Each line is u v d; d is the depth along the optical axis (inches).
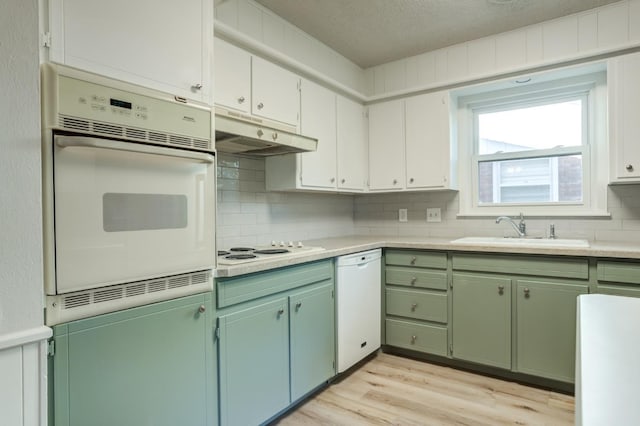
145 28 51.9
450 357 101.8
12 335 36.1
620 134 89.0
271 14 97.3
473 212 122.0
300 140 85.7
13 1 36.9
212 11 61.5
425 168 118.4
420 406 83.0
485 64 112.0
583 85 105.1
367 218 140.7
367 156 129.3
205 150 59.2
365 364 106.3
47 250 41.7
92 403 46.5
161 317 54.0
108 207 46.9
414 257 107.0
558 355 86.8
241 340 67.0
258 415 70.4
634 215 97.5
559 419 76.9
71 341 44.4
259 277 70.6
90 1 46.0
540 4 94.2
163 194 53.2
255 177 101.8
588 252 82.0
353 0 92.1
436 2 93.0
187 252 56.4
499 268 93.9
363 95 125.9
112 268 47.4
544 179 112.2
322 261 88.1
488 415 78.9
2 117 36.2
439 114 116.2
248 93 83.8
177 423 56.3
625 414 21.0
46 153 41.7
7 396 36.0
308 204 120.7
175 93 55.4
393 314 111.0
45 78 41.8
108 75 47.6
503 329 93.6
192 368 58.6
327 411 81.4
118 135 48.1
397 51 121.3
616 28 93.7
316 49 112.6
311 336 84.1
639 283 77.9
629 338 34.8
